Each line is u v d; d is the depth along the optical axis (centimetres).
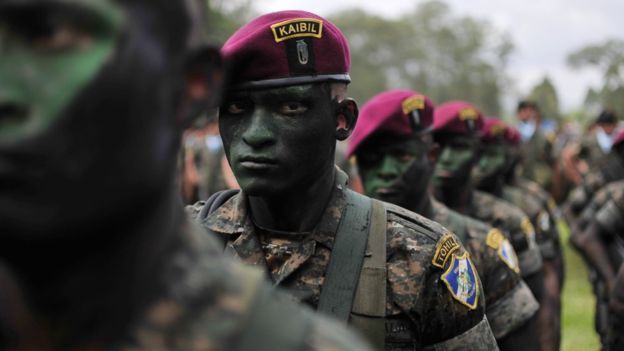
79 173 86
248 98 221
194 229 103
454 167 461
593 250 545
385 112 342
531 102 1318
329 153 230
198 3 101
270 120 221
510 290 333
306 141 223
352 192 240
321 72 225
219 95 109
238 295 96
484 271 333
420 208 352
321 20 229
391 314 229
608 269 541
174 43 94
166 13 92
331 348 97
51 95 84
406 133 343
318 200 231
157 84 91
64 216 86
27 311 91
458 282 236
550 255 563
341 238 231
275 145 221
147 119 90
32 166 84
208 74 106
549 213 621
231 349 93
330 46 228
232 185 671
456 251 240
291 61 221
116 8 87
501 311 330
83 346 92
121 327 93
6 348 92
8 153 83
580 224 561
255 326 94
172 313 94
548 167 1312
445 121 461
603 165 686
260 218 233
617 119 1278
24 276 90
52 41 85
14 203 84
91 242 90
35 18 85
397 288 229
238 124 224
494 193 589
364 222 234
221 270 98
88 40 86
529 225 462
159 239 95
